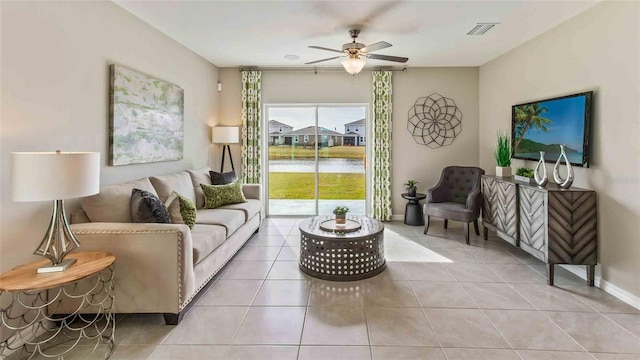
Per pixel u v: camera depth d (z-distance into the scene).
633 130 2.61
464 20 3.42
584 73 3.11
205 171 4.56
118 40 3.08
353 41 3.68
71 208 2.58
